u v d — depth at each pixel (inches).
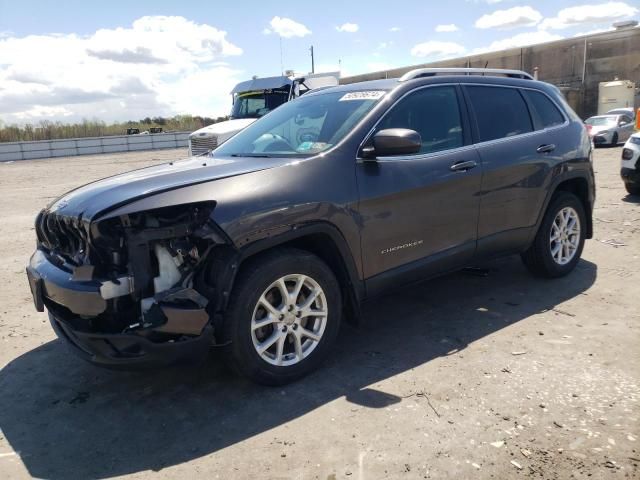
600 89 1225.4
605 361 137.9
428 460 102.4
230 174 128.3
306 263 131.2
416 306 184.5
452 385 129.6
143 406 128.0
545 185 188.1
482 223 170.7
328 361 146.2
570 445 104.8
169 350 112.7
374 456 104.3
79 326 117.6
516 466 99.7
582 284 197.9
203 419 120.7
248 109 567.5
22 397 135.0
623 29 1328.7
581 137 204.1
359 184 140.1
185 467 104.3
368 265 144.1
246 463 104.4
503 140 177.3
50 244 139.1
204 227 116.3
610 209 327.0
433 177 154.8
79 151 1588.3
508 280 206.5
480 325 165.5
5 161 1469.0
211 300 119.0
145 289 112.9
